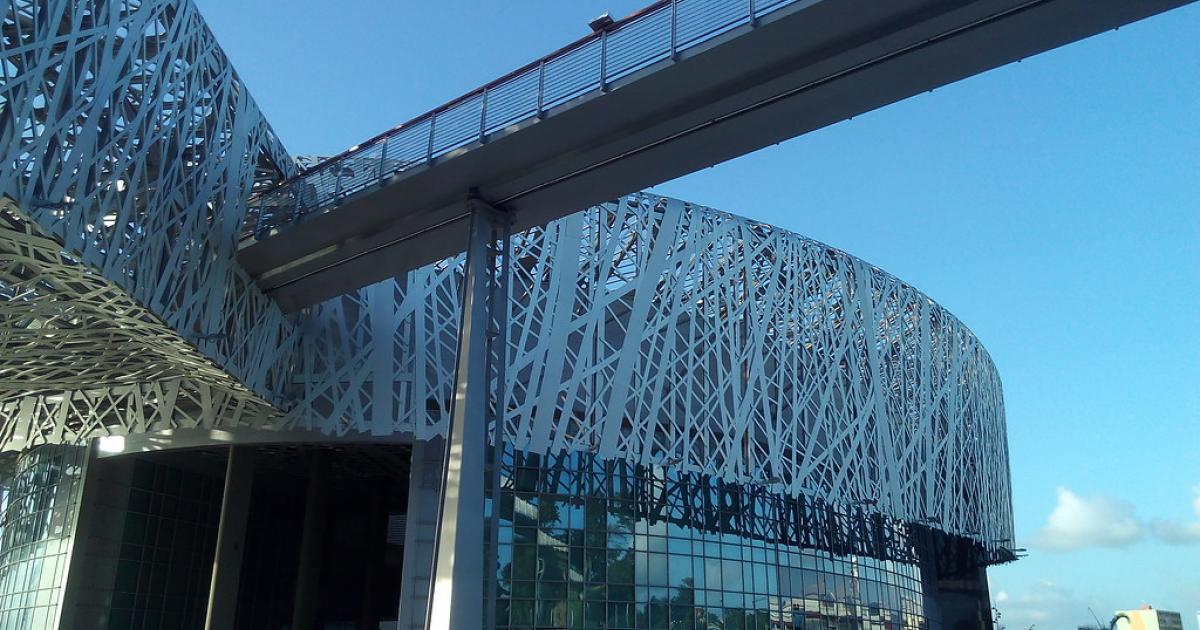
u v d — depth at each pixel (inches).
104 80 794.8
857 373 1929.1
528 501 1464.1
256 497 2090.3
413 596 1338.6
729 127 818.2
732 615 1621.6
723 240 1765.5
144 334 1024.9
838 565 1881.2
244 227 1151.6
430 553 1363.2
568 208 957.8
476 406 839.7
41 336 1055.6
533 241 1539.1
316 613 2153.1
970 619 2536.9
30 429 1514.5
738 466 1622.8
